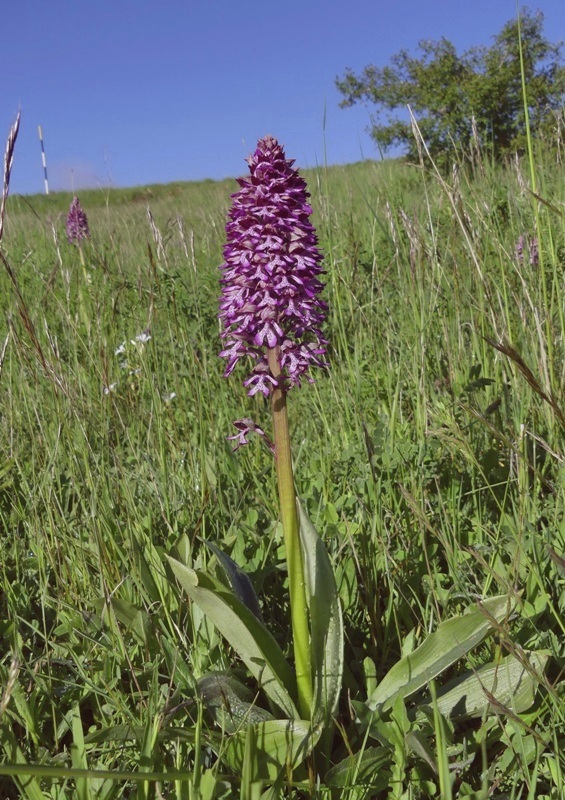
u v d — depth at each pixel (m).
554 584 0.66
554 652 0.58
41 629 0.69
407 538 0.74
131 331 1.30
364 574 0.69
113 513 0.77
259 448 0.97
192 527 0.78
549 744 0.51
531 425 0.85
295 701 0.55
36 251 2.12
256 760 0.50
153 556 0.68
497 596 0.54
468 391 0.86
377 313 1.19
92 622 0.64
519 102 4.55
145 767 0.46
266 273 0.49
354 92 5.38
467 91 4.58
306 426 1.03
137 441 0.92
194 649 0.62
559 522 0.72
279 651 0.54
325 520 0.76
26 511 0.84
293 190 0.49
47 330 0.81
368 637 0.67
